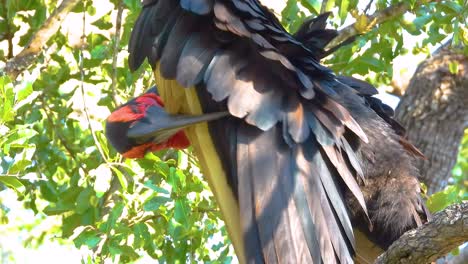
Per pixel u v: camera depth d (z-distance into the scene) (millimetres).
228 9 6840
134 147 7449
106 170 9070
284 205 6500
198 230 9570
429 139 11359
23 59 10055
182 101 6984
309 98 6707
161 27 7016
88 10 10578
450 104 11367
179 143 7594
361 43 9883
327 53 7578
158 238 9680
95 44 10641
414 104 11469
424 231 6078
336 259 6543
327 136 6723
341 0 9430
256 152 6605
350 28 9633
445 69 11453
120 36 10398
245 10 6875
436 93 11398
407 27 9992
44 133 10812
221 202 6750
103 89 10719
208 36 6836
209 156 6836
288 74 6750
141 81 10258
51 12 10859
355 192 6691
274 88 6742
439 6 9922
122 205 9125
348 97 7457
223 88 6637
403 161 7383
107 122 7441
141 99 7441
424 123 11406
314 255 6473
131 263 9562
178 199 8953
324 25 7562
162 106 7293
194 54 6762
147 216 9523
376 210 7258
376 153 7320
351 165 6836
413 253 6109
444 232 5984
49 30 10156
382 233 7328
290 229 6465
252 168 6570
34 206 10883
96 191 8992
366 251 7512
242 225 6484
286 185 6543
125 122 7355
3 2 10492
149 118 7129
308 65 7070
